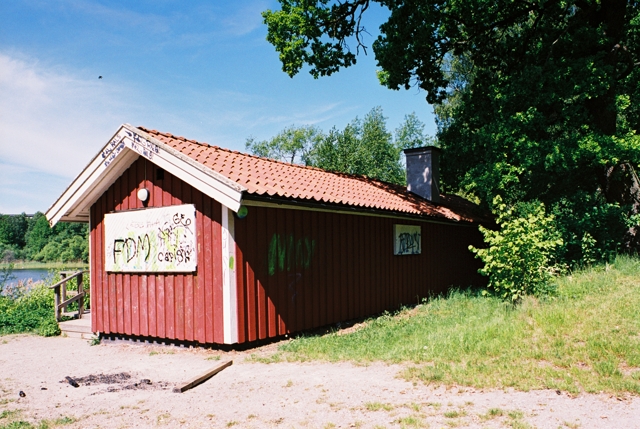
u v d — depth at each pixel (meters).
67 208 10.02
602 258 12.03
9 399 6.04
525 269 9.14
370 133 38.75
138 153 8.78
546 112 13.89
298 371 6.63
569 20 15.16
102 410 5.39
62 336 11.01
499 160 13.33
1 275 17.20
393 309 12.31
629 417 4.43
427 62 16.34
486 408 4.79
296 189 9.34
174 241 8.82
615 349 6.15
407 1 13.94
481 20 15.94
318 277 9.94
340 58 15.91
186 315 8.64
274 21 15.14
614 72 13.92
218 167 8.59
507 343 6.80
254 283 8.47
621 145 11.97
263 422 4.75
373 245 11.75
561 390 5.20
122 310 9.71
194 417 5.02
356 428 4.46
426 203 15.12
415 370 6.14
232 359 7.66
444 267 15.27
